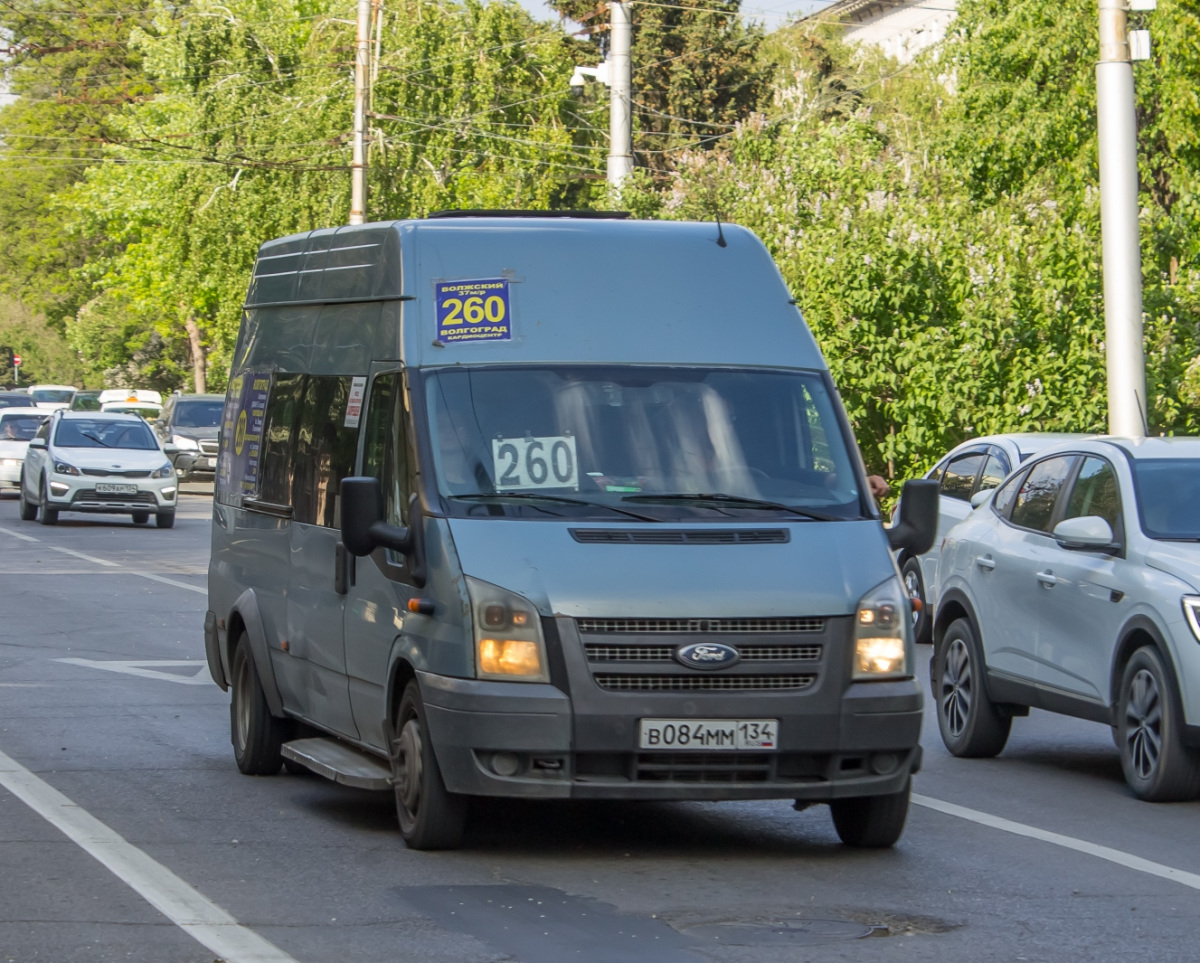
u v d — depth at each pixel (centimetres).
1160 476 1170
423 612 870
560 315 960
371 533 895
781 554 870
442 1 6088
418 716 879
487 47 6025
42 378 12406
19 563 2812
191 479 5378
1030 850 927
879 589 870
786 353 980
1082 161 3181
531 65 6322
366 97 4566
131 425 3866
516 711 827
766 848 922
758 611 844
